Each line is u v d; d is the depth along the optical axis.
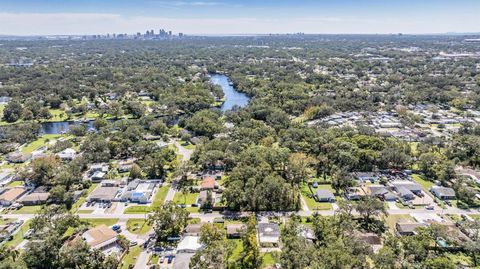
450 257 91.31
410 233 101.44
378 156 147.12
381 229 104.88
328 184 136.88
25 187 133.25
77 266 83.62
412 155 156.75
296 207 117.75
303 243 87.75
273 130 190.25
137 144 168.25
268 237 98.50
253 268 86.94
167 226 101.06
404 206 119.75
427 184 136.88
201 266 79.56
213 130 196.12
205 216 112.81
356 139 159.88
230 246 89.88
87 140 175.25
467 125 191.62
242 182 124.00
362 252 85.12
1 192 128.25
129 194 125.06
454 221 108.88
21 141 186.50
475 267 87.31
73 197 123.38
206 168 152.25
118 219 111.56
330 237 91.25
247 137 181.00
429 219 109.75
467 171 143.62
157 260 90.94
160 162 144.25
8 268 79.38
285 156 144.00
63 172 133.38
